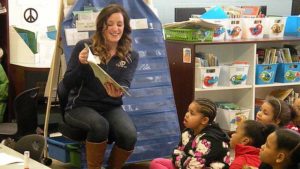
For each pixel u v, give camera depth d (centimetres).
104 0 391
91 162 340
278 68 492
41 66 488
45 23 488
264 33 488
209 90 459
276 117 309
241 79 464
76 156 383
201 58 450
